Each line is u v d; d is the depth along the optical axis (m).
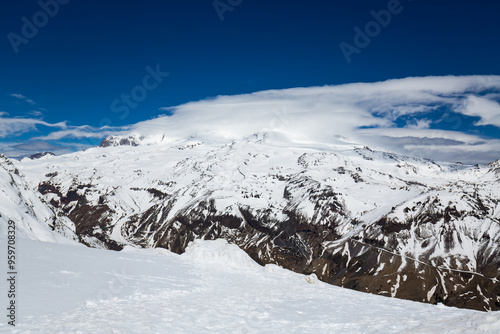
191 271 44.09
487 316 15.96
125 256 48.25
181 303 26.59
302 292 34.75
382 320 21.69
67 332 17.52
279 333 19.78
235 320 22.33
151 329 19.09
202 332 19.44
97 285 28.84
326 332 19.89
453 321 17.66
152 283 33.12
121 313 22.02
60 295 24.31
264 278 43.44
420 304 29.67
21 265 31.12
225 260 52.81
